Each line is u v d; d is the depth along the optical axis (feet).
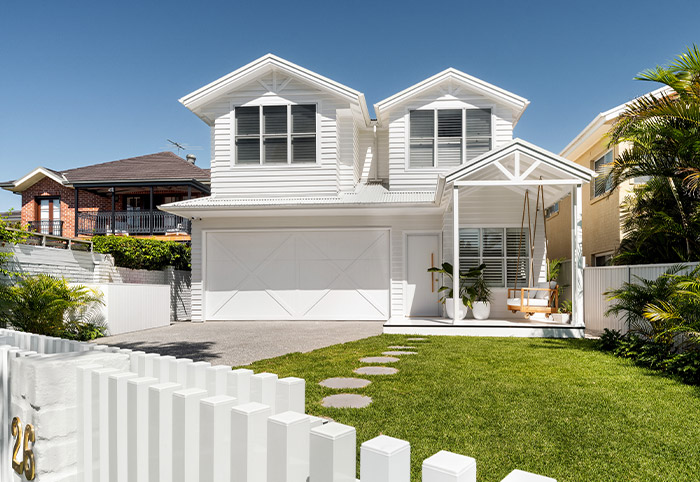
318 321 45.21
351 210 43.32
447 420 13.88
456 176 32.99
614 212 42.34
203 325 43.09
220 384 7.48
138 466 6.58
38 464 7.14
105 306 35.14
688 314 21.99
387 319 44.78
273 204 42.45
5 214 33.68
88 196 73.92
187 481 6.15
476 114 46.03
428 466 4.15
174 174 70.18
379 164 52.54
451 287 41.42
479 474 10.36
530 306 34.83
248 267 46.44
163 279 51.37
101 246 48.98
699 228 28.30
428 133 46.39
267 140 47.26
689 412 14.73
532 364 22.11
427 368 21.18
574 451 11.67
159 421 6.43
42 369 7.19
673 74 26.45
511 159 35.04
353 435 5.01
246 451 5.53
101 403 7.09
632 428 13.26
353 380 19.10
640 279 27.30
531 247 36.65
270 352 27.63
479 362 22.66
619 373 20.16
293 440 5.25
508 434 12.77
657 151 27.73
